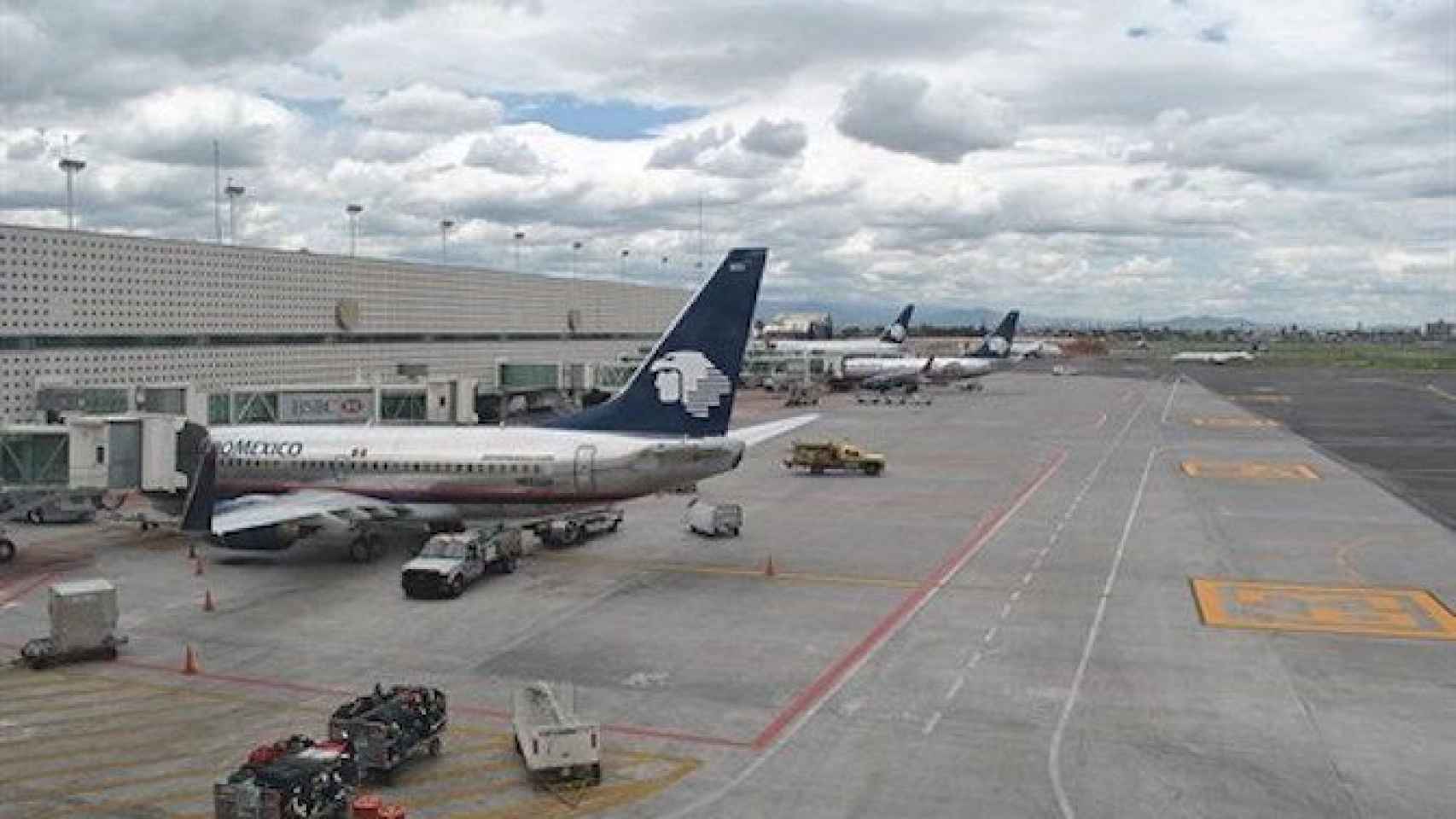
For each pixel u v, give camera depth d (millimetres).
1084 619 42094
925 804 25391
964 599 45094
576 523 55906
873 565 51688
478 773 27219
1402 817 24906
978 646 38281
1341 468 86938
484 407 117562
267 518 49500
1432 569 50969
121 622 41156
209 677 34781
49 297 72438
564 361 154375
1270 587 47344
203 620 41375
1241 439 109188
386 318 113750
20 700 32562
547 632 39812
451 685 33875
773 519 64500
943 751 28625
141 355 80375
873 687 33750
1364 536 59156
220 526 48906
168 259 83062
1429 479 80750
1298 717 31312
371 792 26062
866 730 30062
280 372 96688
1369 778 27078
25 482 52188
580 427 52719
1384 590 46969
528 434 52469
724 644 38344
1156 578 48938
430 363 123000
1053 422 126375
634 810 25062
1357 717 31359
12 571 49531
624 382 130625
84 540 56531
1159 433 114250
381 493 53406
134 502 68312
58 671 35312
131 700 32594
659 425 51594
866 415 134625
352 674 35000
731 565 51594
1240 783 26703
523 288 146375
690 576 49156
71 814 24797
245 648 37906
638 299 190625
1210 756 28406
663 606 43750
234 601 44156
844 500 71688
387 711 27359
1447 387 191500
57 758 28031
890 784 26500
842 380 174750
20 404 70500
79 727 30297
